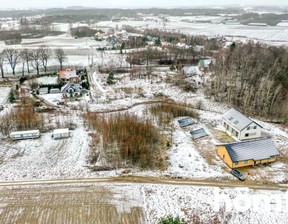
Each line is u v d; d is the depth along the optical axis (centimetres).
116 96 7281
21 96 6850
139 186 3644
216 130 5353
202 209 3225
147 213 3170
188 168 4041
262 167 4081
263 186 3641
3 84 8075
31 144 4716
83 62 10738
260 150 4166
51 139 4891
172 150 4538
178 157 4322
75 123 5575
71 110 6316
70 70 8538
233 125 5088
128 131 4938
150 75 9050
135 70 9431
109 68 9838
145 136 4803
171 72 9456
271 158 4166
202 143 4809
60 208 3231
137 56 11131
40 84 7988
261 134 5166
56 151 4491
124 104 6750
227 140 4919
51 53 11612
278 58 8488
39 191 3519
